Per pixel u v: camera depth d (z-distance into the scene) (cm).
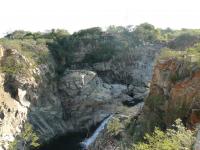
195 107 4934
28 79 9775
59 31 14962
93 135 9788
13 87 9300
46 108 10431
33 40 13362
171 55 6588
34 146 8400
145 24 15500
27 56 10881
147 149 3819
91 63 13175
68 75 11712
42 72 10838
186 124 4950
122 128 7512
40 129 9650
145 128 6319
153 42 13738
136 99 12194
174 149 3269
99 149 7619
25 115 9269
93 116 11150
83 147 9188
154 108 6406
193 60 5694
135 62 13300
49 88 10956
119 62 13238
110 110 11169
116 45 13475
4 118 7981
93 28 14000
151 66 13212
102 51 13262
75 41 13500
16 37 15588
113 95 11806
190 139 3356
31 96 9788
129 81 13175
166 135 4016
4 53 10012
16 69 9694
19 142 8238
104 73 13112
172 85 5944
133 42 13850
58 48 13050
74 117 11331
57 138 10281
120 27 15950
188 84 5384
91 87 11500
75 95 11388
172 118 5441
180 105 5322
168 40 13738
